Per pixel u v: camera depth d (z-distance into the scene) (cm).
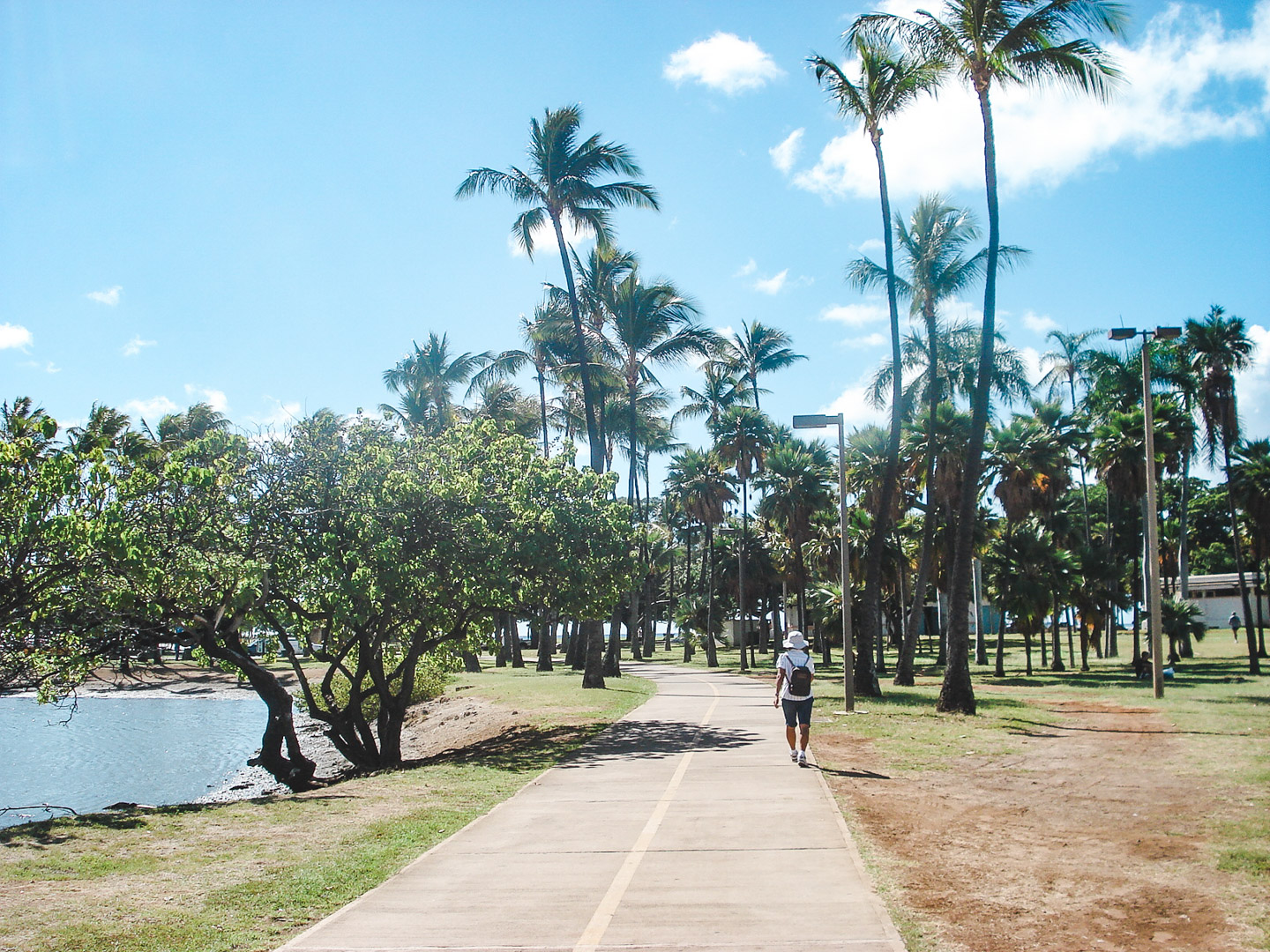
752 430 5012
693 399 5269
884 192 2522
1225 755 1338
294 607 1673
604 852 786
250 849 841
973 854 778
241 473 1608
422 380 5059
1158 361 4622
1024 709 2188
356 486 1659
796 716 1259
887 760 1330
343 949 559
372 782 1295
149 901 675
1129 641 7088
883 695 2658
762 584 6712
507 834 868
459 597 1761
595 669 3075
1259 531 4666
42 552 1236
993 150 2030
